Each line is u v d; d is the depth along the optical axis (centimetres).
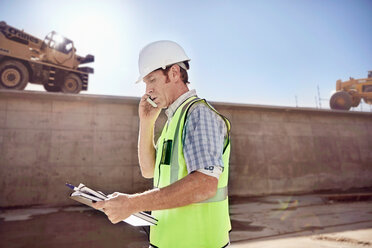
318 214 611
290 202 782
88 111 793
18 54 995
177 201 79
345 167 1047
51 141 746
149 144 128
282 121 1007
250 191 909
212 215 91
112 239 417
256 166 936
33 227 488
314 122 1049
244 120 959
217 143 86
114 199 80
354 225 501
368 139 1107
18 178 704
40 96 746
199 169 81
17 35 991
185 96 107
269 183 936
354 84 1650
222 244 92
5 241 408
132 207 80
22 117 735
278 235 440
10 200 688
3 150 705
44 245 390
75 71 1203
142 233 448
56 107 767
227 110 946
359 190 1026
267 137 973
